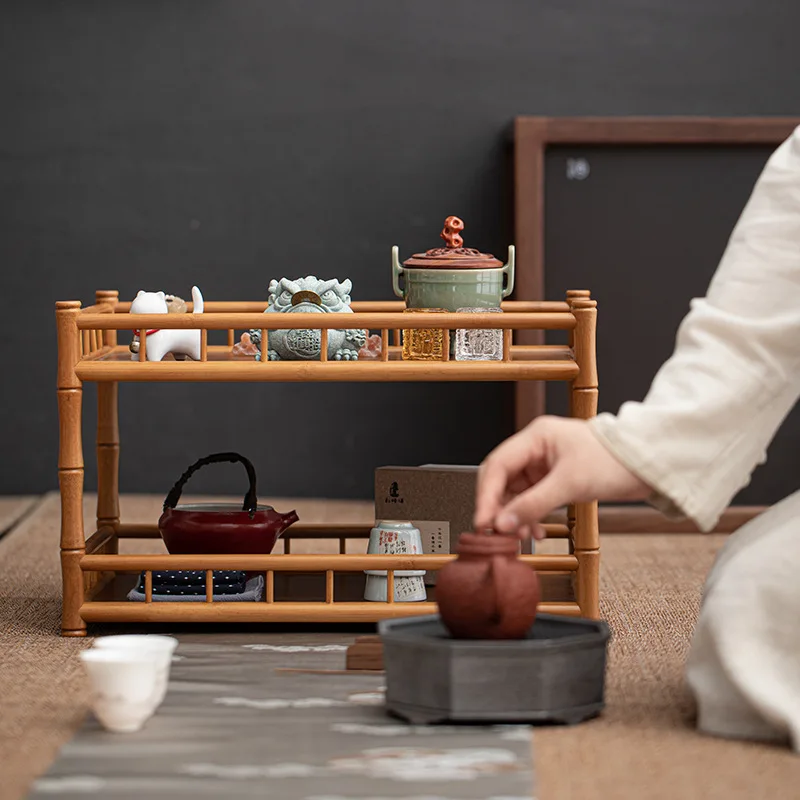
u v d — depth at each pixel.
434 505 2.16
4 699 1.57
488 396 3.70
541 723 1.42
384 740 1.36
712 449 1.33
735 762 1.29
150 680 1.40
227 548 1.99
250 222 3.67
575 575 2.07
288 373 1.88
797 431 3.33
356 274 3.67
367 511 3.49
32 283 3.70
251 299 3.68
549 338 3.32
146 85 3.65
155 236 3.68
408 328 1.88
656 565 2.73
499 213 3.65
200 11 3.63
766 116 3.62
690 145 3.32
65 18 3.64
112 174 3.67
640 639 1.94
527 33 3.62
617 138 3.29
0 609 2.17
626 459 1.31
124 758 1.31
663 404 1.33
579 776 1.25
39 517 3.33
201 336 1.92
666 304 3.34
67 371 1.90
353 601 2.01
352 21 3.62
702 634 1.42
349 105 3.64
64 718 1.48
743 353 1.34
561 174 3.33
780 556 1.36
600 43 3.62
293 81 3.64
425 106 3.64
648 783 1.23
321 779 1.24
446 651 1.39
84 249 3.69
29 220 3.68
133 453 3.73
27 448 3.75
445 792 1.20
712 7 3.60
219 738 1.38
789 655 1.35
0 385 3.73
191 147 3.66
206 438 3.72
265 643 1.87
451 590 1.39
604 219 3.33
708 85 3.62
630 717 1.47
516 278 3.31
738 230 1.43
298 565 1.89
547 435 1.33
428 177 3.65
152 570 1.92
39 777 1.25
